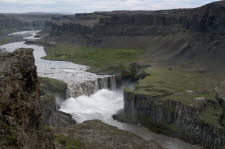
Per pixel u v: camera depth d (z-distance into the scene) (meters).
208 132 106.31
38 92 48.84
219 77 169.62
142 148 89.12
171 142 110.00
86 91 167.00
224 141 100.88
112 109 148.88
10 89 38.91
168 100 123.44
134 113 131.50
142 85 146.25
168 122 119.81
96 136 92.38
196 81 159.25
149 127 122.06
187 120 114.38
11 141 34.72
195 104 118.00
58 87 148.50
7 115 36.81
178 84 151.50
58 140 84.44
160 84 149.00
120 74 197.12
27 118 41.94
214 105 121.38
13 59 45.12
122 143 89.69
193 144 108.25
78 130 96.94
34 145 41.44
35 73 48.44
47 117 110.62
